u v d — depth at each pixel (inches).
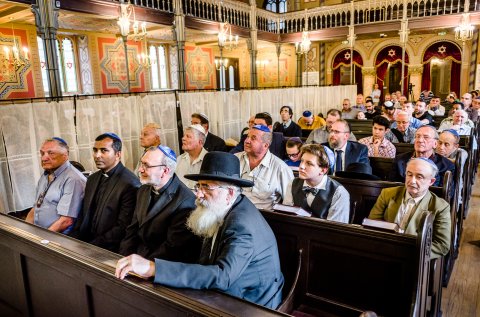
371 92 671.1
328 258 92.5
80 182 131.1
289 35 606.2
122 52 532.7
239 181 75.0
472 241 172.9
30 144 206.7
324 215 111.0
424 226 76.1
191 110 307.3
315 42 691.4
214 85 691.4
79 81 488.4
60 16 365.4
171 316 57.5
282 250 99.5
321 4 700.0
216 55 687.1
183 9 439.5
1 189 196.4
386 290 85.0
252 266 72.7
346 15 565.0
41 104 211.0
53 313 83.9
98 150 121.0
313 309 95.3
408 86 631.2
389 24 528.1
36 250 80.9
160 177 98.1
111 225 120.0
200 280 60.6
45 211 129.3
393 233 82.7
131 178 122.6
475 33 571.5
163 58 606.5
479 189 251.1
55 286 80.7
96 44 497.0
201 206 76.3
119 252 108.3
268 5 746.2
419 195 109.0
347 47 678.5
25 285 88.4
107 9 345.4
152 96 275.7
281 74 730.2
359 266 88.2
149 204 103.7
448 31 577.6
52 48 300.7
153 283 60.7
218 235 73.4
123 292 63.7
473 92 462.0
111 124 247.6
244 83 743.7
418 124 251.6
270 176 136.4
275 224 99.6
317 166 108.8
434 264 103.7
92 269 67.7
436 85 630.5
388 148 194.5
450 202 131.3
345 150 171.0
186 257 95.7
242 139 221.3
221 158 76.6
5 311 98.8
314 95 494.0
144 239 101.4
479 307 122.2
